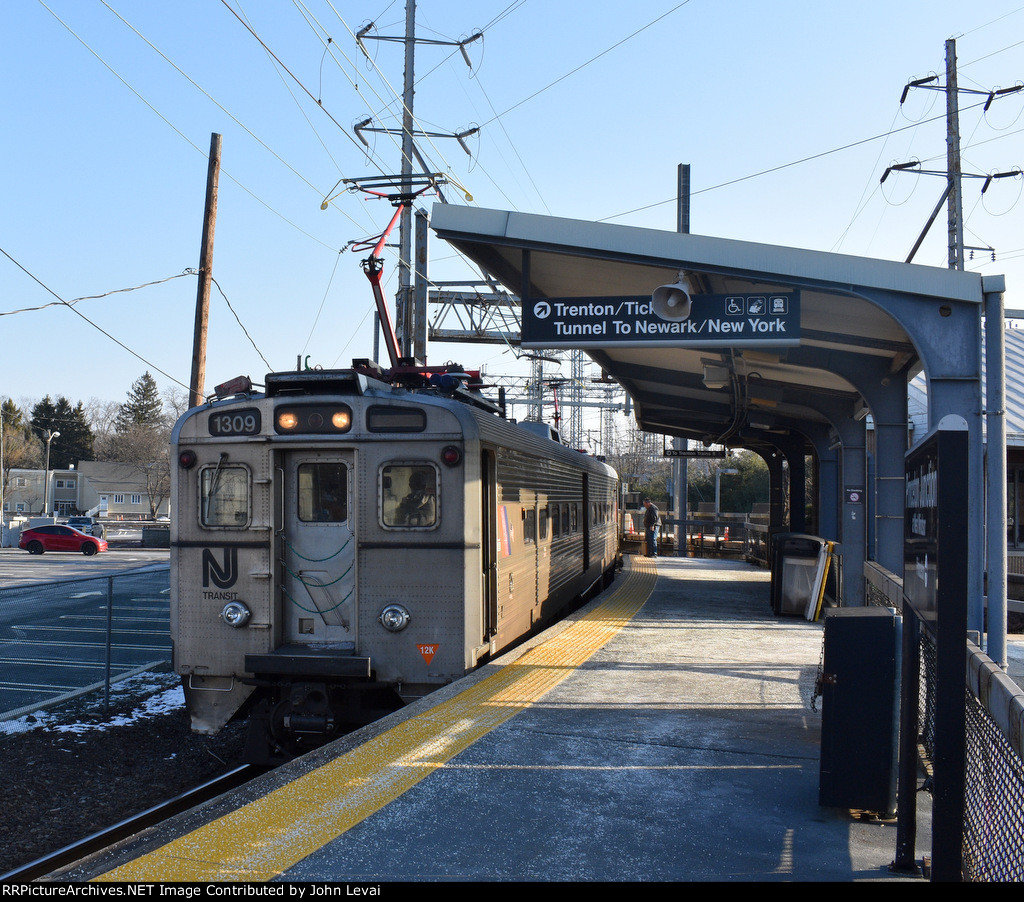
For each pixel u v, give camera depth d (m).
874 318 9.18
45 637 13.93
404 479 7.51
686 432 23.16
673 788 5.02
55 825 6.45
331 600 7.66
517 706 6.82
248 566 7.60
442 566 7.41
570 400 48.38
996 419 7.47
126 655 12.73
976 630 7.33
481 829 4.31
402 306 18.70
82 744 8.34
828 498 18.05
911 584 3.96
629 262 8.27
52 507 84.06
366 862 3.86
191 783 7.62
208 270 17.97
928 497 3.47
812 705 6.29
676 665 8.74
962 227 19.31
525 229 8.39
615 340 8.79
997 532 7.38
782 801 4.84
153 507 76.62
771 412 17.52
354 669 7.23
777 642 10.43
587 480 15.87
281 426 7.61
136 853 3.91
